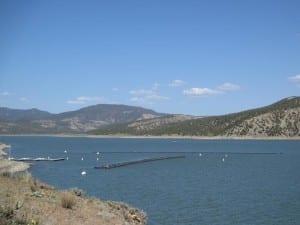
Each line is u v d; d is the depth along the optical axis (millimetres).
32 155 139750
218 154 148625
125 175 74250
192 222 33438
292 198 45531
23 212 21375
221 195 47750
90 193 49531
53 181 64688
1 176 30750
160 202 42594
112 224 24719
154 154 151125
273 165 97625
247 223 33312
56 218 22328
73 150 179750
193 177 69625
